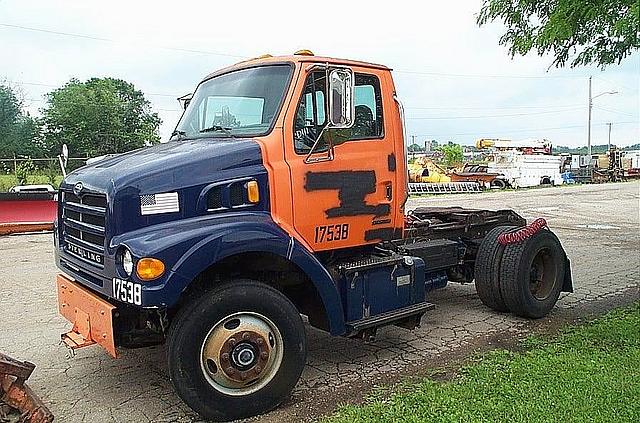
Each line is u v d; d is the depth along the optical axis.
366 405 4.70
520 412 4.30
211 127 5.50
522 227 7.29
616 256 11.37
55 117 60.56
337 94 4.84
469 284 9.05
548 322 6.96
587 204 24.02
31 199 15.52
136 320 4.80
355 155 5.35
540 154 43.16
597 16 6.32
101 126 61.59
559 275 7.30
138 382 5.36
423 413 4.40
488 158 42.75
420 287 5.82
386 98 5.63
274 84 5.16
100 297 4.68
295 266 5.03
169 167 4.55
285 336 4.69
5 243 13.80
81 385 5.31
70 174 5.38
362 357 5.89
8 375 3.93
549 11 7.19
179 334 4.36
